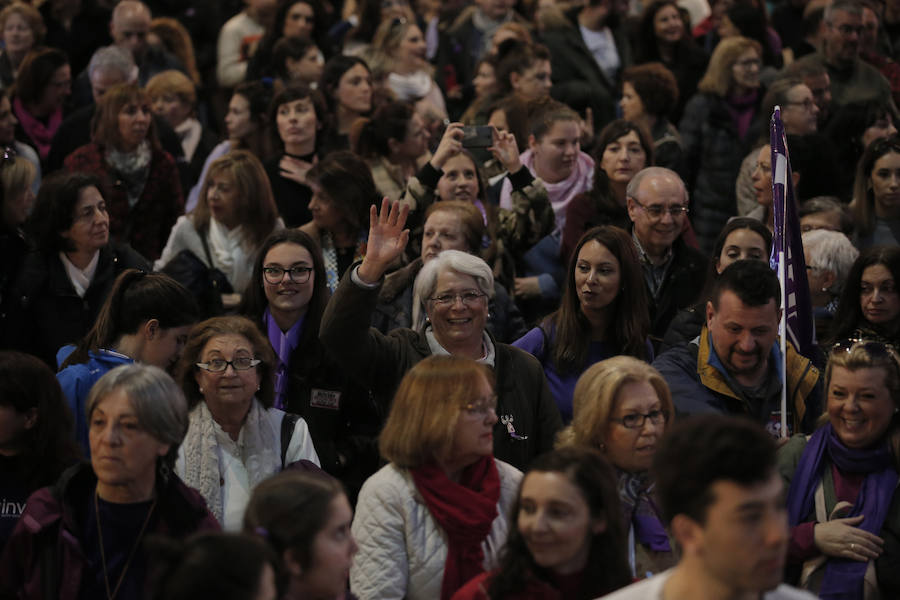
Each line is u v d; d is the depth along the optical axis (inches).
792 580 471.2
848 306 600.4
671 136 901.2
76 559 398.6
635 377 443.5
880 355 470.6
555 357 569.6
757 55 930.7
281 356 563.8
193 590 285.9
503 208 759.1
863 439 468.8
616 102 1128.2
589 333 573.6
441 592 413.7
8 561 399.5
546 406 521.7
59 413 458.0
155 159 836.6
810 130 856.3
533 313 713.6
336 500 349.4
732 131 925.8
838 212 721.0
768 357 530.3
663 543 433.7
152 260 835.4
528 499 362.6
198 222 720.3
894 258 585.6
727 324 512.7
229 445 476.4
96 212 644.1
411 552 416.8
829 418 481.7
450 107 1147.9
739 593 284.2
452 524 412.2
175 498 410.6
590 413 443.8
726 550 280.8
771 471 283.4
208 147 989.2
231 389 470.9
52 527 401.7
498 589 365.1
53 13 1127.6
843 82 970.1
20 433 451.5
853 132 906.7
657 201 660.7
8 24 1041.5
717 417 295.0
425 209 706.8
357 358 502.3
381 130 845.2
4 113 852.6
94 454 402.0
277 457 481.7
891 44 1155.3
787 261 555.5
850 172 911.7
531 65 951.0
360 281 486.9
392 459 424.2
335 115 950.4
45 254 646.5
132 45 1049.5
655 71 904.3
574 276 570.6
